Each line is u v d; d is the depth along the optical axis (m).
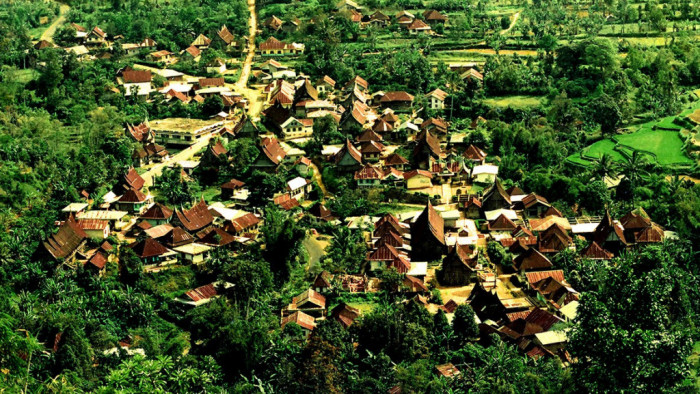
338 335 137.25
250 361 134.12
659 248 144.00
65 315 142.38
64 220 184.25
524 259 163.38
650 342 74.12
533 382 117.06
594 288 149.62
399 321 138.25
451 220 182.50
